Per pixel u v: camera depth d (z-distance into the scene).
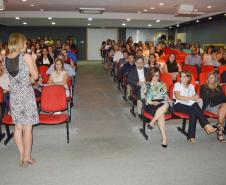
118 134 4.46
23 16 12.38
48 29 18.44
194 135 4.18
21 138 3.33
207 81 4.57
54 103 4.00
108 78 9.88
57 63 5.12
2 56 5.89
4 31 18.05
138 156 3.67
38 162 3.46
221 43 12.42
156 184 2.97
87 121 5.05
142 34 19.66
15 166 3.35
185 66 6.81
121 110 5.77
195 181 3.04
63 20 13.89
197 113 4.22
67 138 4.08
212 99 4.46
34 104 3.29
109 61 11.37
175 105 4.35
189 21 13.53
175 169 3.32
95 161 3.50
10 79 3.17
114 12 12.84
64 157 3.61
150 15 13.31
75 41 17.34
